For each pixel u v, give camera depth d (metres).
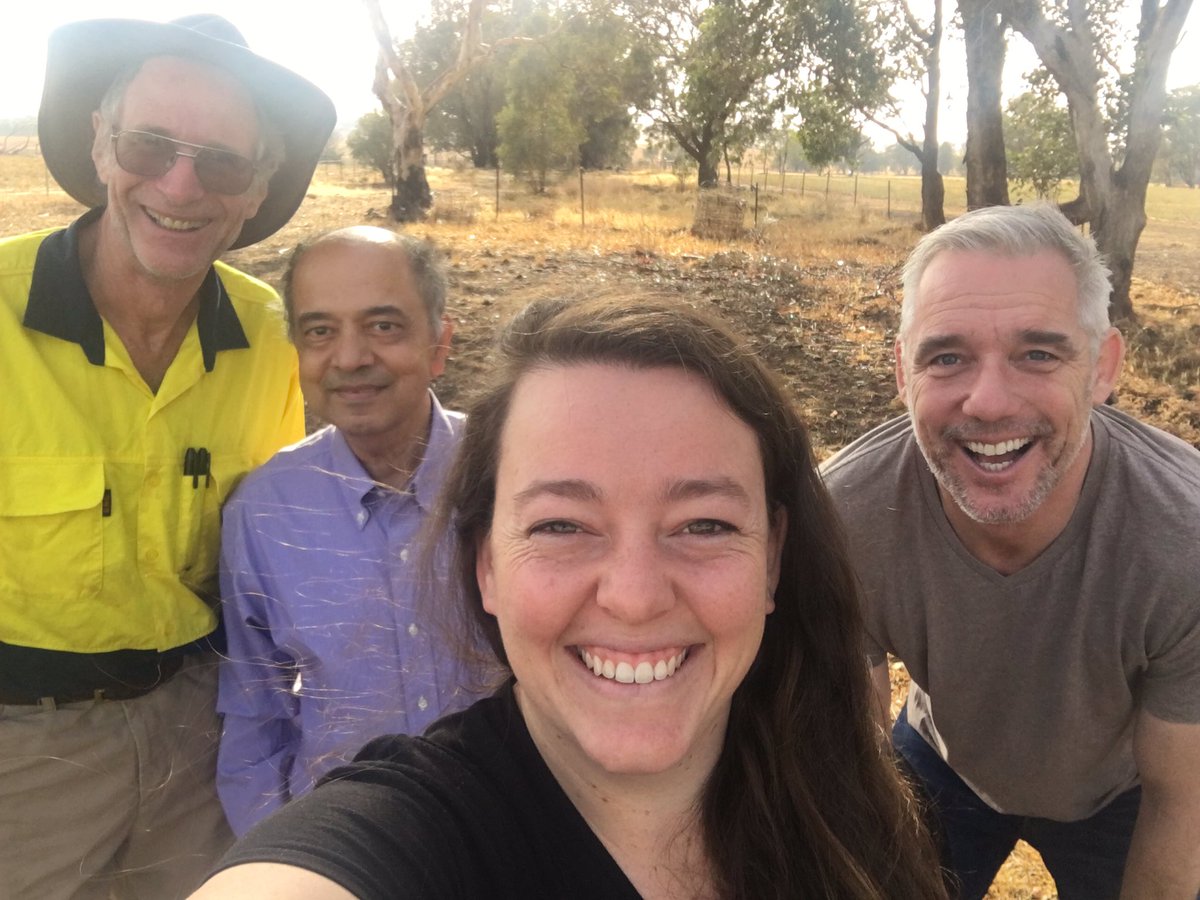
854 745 0.59
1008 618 0.78
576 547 0.45
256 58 0.82
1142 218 3.75
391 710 0.75
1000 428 0.71
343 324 0.81
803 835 0.54
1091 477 0.75
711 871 0.51
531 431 0.46
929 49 6.18
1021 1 3.79
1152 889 0.80
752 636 0.47
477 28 6.30
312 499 0.80
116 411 0.81
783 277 4.06
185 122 0.79
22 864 0.83
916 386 0.76
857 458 0.84
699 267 4.18
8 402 0.77
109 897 0.91
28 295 0.78
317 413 0.84
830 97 6.84
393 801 0.44
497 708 0.51
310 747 0.76
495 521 0.48
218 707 0.84
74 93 0.86
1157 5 3.65
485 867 0.44
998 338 0.71
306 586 0.78
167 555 0.83
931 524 0.79
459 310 3.28
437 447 0.81
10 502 0.77
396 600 0.76
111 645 0.82
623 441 0.45
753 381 0.49
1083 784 0.86
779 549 0.55
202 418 0.86
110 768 0.84
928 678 0.85
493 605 0.53
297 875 0.39
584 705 0.46
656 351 0.46
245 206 0.86
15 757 0.81
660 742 0.45
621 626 0.44
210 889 0.39
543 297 0.53
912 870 0.59
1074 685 0.78
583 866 0.47
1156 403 2.82
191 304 0.86
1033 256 0.71
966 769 0.91
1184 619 0.71
